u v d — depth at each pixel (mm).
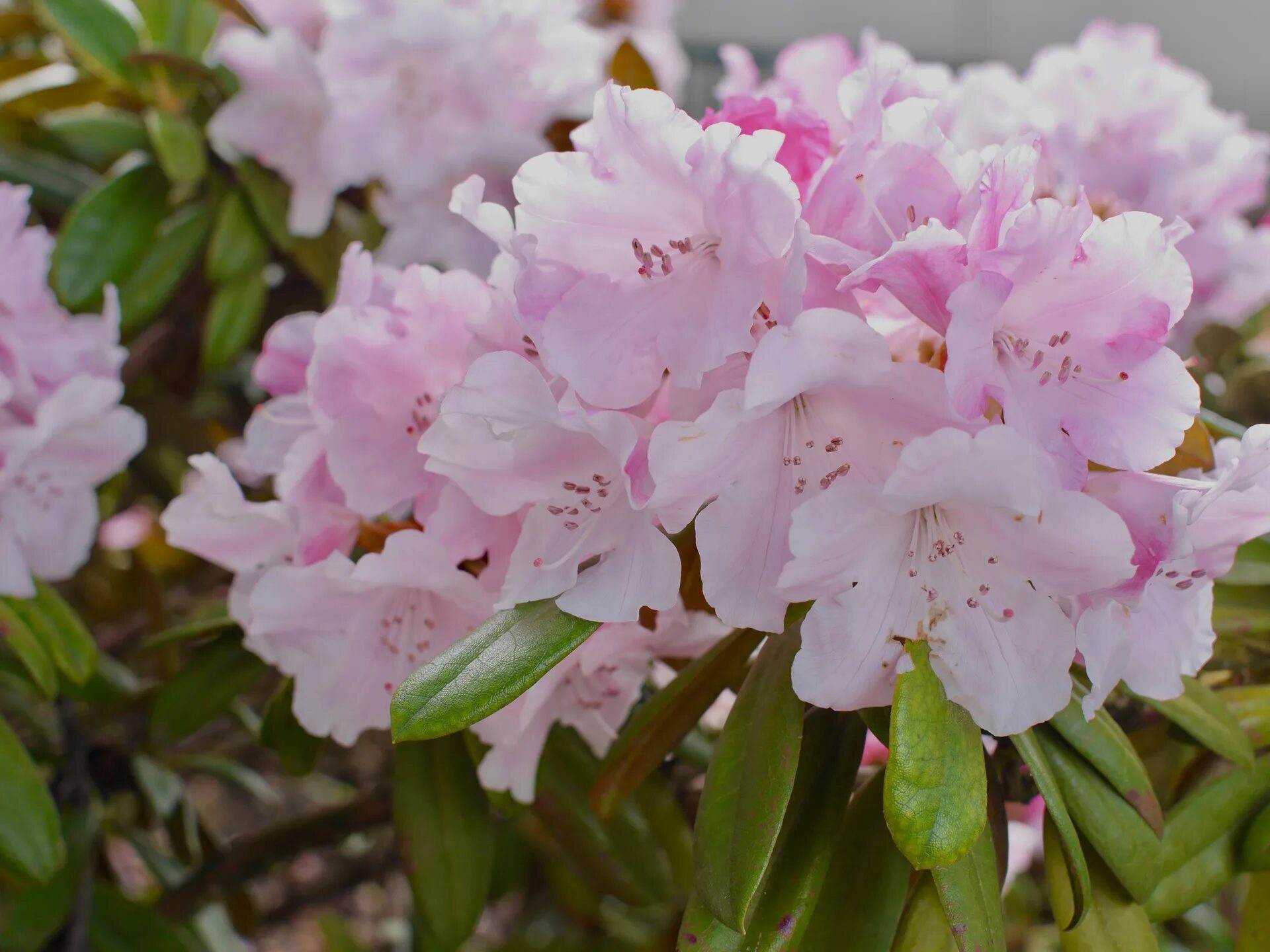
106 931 656
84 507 587
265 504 493
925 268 417
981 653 428
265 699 962
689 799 643
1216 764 504
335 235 731
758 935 453
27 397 564
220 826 1156
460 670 430
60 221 831
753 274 423
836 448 431
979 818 421
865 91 444
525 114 665
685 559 469
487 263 657
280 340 530
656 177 434
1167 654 460
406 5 633
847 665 427
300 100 654
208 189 710
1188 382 429
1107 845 464
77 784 674
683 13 1208
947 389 408
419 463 486
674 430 414
